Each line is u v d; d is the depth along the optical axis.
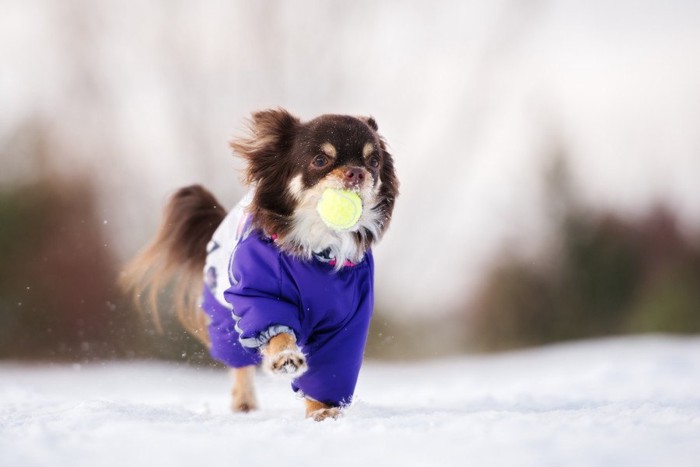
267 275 6.33
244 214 6.75
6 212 17.36
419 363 17.95
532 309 24.64
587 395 8.23
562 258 24.89
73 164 19.06
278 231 6.44
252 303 6.25
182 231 8.45
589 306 24.59
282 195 6.55
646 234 25.53
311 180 6.43
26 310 16.70
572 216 25.05
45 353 16.50
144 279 8.70
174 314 10.62
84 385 10.04
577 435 4.39
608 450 4.01
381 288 21.61
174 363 12.11
